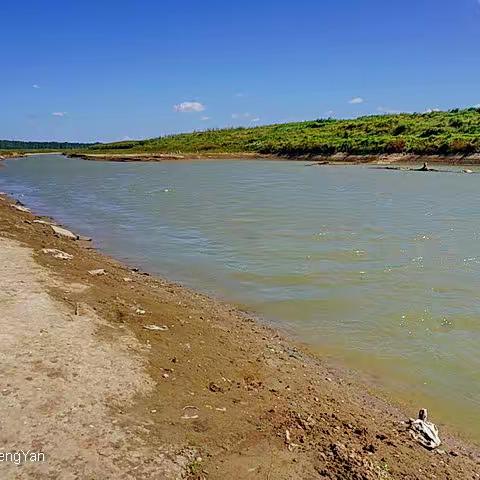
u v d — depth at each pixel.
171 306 10.32
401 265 13.87
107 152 106.44
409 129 73.00
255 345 8.78
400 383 7.78
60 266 11.80
